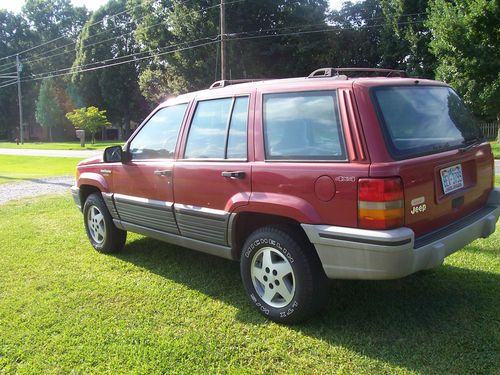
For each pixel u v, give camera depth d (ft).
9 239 21.15
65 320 12.62
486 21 60.08
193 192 13.98
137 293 14.40
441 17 67.00
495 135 105.09
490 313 12.23
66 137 234.79
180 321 12.43
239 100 13.25
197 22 125.70
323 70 13.06
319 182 10.92
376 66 121.39
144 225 16.33
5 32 242.58
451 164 11.77
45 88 215.51
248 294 12.89
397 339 11.12
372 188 10.12
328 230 10.75
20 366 10.48
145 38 139.64
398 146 10.61
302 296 11.53
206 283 15.15
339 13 122.42
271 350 10.85
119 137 245.24
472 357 10.22
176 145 14.85
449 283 14.28
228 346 11.09
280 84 12.41
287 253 11.69
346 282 14.64
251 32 122.21
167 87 142.31
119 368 10.31
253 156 12.42
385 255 10.05
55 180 46.80
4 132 246.27
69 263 17.53
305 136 11.53
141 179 16.01
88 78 202.18
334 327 11.84
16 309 13.39
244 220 13.10
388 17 106.63
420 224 10.82
